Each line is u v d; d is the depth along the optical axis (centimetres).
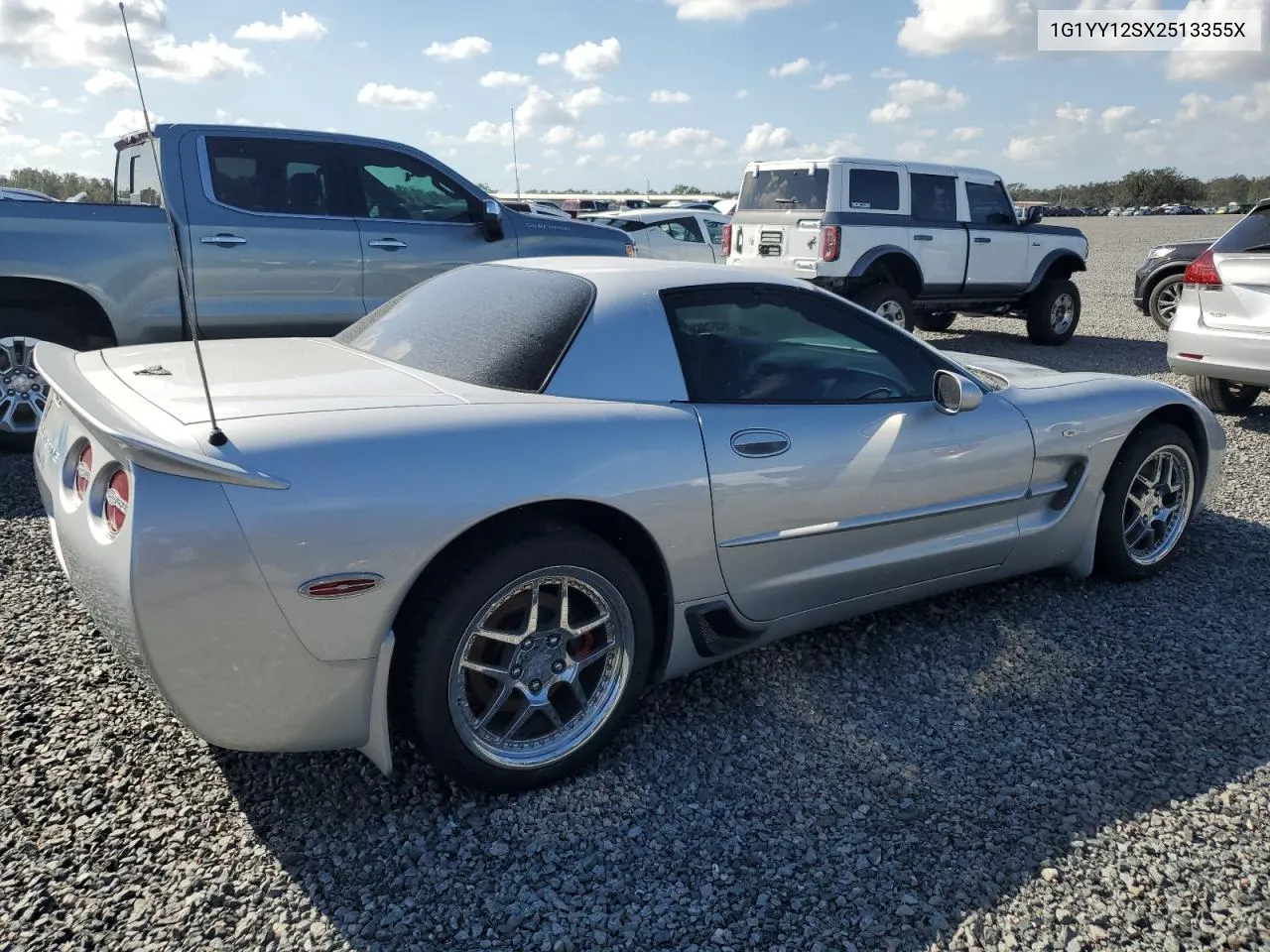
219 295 591
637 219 1406
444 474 236
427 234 659
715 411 289
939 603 391
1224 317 657
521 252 695
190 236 577
